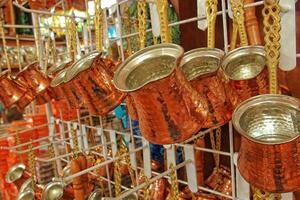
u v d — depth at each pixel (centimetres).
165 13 48
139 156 83
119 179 73
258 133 42
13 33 153
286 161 36
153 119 41
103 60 58
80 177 78
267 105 41
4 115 216
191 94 42
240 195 59
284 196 52
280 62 47
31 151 86
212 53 49
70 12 92
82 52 97
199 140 66
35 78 84
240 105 42
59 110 107
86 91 56
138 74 47
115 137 87
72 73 58
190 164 66
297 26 60
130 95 44
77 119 102
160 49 46
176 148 71
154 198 71
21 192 85
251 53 46
